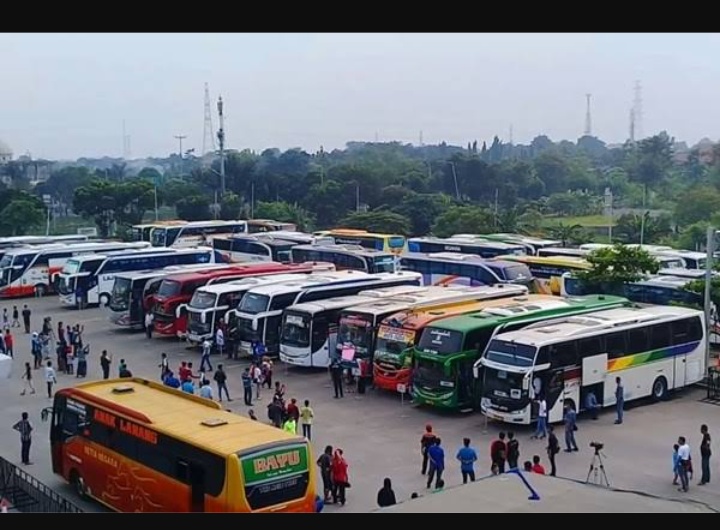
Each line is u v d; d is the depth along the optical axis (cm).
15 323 4931
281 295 3906
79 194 9688
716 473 2411
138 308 4625
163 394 2253
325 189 10900
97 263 5503
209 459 1812
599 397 3003
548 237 8594
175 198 10719
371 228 9112
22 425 2534
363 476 2414
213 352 4066
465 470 2234
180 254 5822
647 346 3158
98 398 2211
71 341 3834
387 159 16938
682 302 4247
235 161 12075
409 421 2973
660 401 3216
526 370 2786
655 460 2522
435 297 3722
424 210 9825
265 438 1867
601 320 3106
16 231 9194
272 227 8119
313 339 3669
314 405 3188
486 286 4500
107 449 2145
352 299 3834
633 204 12281
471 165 12431
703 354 3397
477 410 3081
